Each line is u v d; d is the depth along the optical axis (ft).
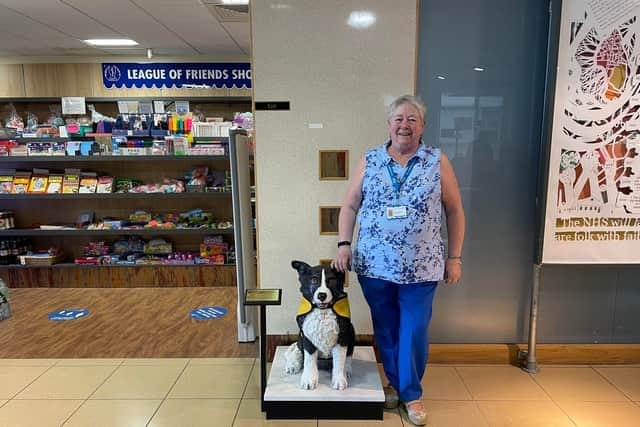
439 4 7.48
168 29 14.10
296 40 7.44
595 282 8.23
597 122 7.18
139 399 7.12
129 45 16.17
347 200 6.44
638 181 7.31
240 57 17.97
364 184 6.16
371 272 6.10
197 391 7.37
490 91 7.72
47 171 14.88
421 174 5.82
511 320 8.34
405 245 5.87
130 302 12.43
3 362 8.51
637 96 7.12
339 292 6.36
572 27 6.96
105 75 18.01
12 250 14.82
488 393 7.26
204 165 15.38
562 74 7.06
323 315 6.28
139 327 10.41
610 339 8.43
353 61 7.50
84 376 7.92
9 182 14.56
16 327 10.44
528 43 7.59
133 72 18.02
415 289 6.06
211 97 16.62
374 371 7.02
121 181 14.94
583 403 6.97
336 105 7.63
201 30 14.24
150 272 14.34
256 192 7.91
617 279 8.23
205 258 14.64
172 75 18.10
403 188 5.85
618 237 7.47
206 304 12.25
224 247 14.89
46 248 15.65
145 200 15.62
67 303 12.37
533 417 6.59
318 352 6.82
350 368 6.81
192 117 15.14
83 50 16.88
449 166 5.98
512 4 7.49
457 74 7.68
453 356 8.23
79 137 14.56
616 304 8.31
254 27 7.42
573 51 7.01
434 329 8.38
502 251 8.13
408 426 6.36
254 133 7.73
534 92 7.72
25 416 6.66
